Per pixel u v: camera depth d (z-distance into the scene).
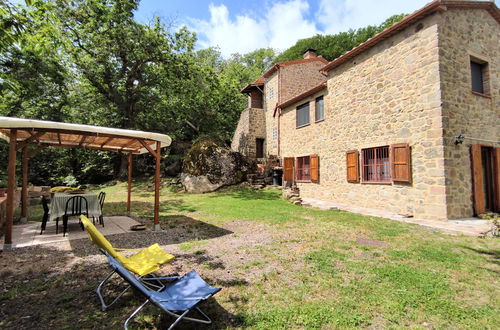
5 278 3.28
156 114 20.34
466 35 7.45
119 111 18.73
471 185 7.11
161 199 12.06
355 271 3.48
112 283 3.16
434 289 2.94
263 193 13.16
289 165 14.08
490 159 7.83
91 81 17.08
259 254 4.21
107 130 5.11
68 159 21.00
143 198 12.50
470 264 3.73
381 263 3.79
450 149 6.73
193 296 2.33
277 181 15.23
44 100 15.50
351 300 2.69
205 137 16.30
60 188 6.60
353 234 5.43
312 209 8.71
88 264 3.79
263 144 18.75
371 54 8.86
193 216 7.71
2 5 4.06
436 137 6.74
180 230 5.97
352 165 9.52
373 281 3.16
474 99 7.45
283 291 2.92
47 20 4.99
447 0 6.69
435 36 6.82
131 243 4.92
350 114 9.83
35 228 6.25
